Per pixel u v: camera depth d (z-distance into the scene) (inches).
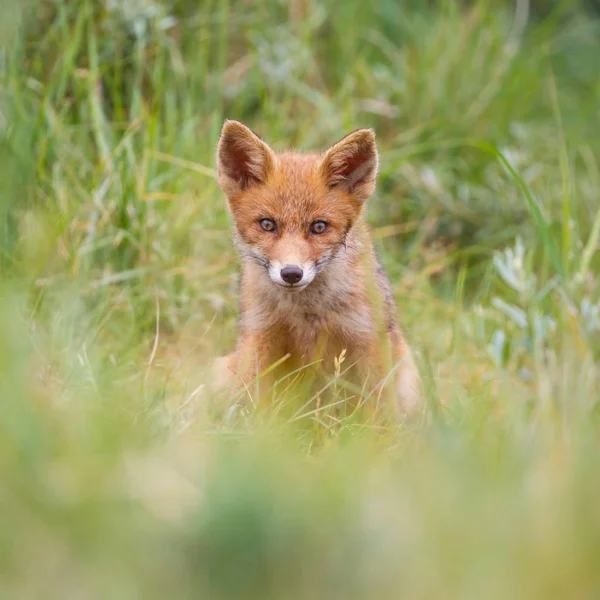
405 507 238.5
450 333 499.5
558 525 227.9
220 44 614.9
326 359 413.4
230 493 226.4
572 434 302.5
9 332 309.3
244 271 419.5
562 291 397.4
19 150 477.4
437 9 753.0
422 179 600.4
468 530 226.5
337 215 402.9
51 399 325.1
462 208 595.8
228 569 216.5
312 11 666.2
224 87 617.3
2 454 244.4
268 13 658.2
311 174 405.7
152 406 331.6
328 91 653.9
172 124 538.6
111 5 554.3
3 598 209.9
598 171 657.0
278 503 229.1
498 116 648.4
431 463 273.7
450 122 634.2
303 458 310.0
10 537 219.0
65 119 525.0
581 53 772.6
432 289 550.0
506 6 790.5
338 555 219.6
